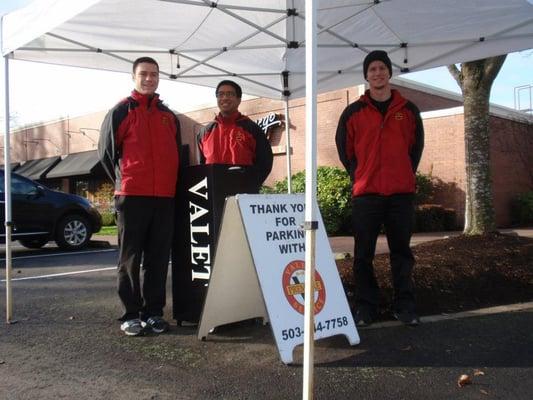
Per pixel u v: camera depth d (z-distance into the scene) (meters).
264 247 3.90
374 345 4.10
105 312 5.29
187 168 4.60
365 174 4.50
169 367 3.70
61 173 25.27
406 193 4.52
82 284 6.96
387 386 3.35
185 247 4.64
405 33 6.09
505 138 16.45
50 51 5.46
